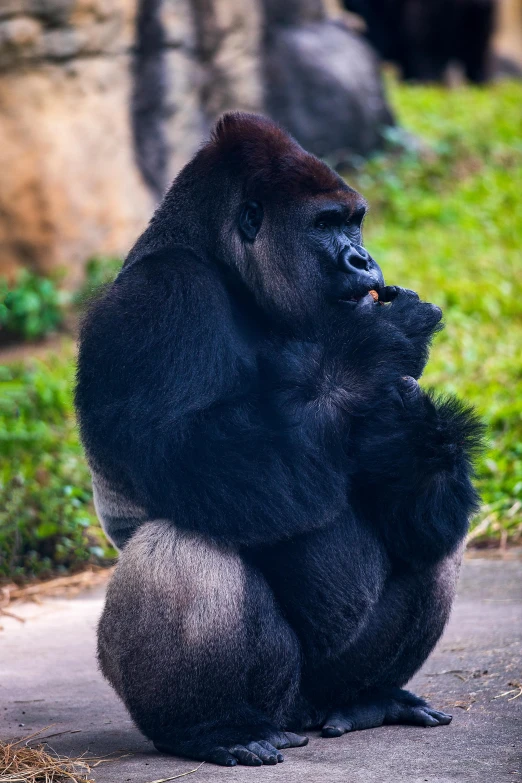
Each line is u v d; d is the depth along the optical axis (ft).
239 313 42.04
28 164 121.08
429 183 158.81
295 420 36.94
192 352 37.22
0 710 44.42
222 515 35.73
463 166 165.48
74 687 47.73
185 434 36.22
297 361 38.52
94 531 75.97
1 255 121.80
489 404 87.97
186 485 35.91
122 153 129.18
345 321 39.60
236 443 36.09
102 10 125.70
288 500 35.99
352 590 38.37
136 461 36.55
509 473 78.07
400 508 38.40
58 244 123.24
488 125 184.44
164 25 132.57
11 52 119.14
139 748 38.96
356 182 156.35
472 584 62.54
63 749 39.11
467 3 235.81
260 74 151.23
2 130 119.85
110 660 37.88
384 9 240.12
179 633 35.94
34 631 57.98
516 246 134.31
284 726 39.37
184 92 135.33
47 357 112.68
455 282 120.06
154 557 36.42
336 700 40.29
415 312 40.81
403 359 38.86
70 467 83.92
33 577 70.79
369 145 164.35
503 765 34.35
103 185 126.62
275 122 43.78
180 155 134.62
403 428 37.60
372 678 40.19
